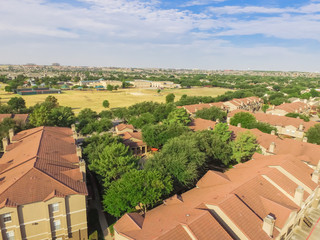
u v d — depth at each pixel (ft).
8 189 124.26
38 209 125.59
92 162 175.63
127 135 279.49
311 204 170.50
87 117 364.99
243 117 317.83
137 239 104.53
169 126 271.69
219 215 120.57
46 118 295.28
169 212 127.85
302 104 495.82
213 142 214.48
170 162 172.76
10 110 371.56
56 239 134.31
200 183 162.61
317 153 202.49
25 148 183.83
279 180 148.56
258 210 127.34
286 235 133.59
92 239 140.97
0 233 118.42
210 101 566.36
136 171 148.36
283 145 226.17
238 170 174.09
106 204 146.10
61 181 136.98
